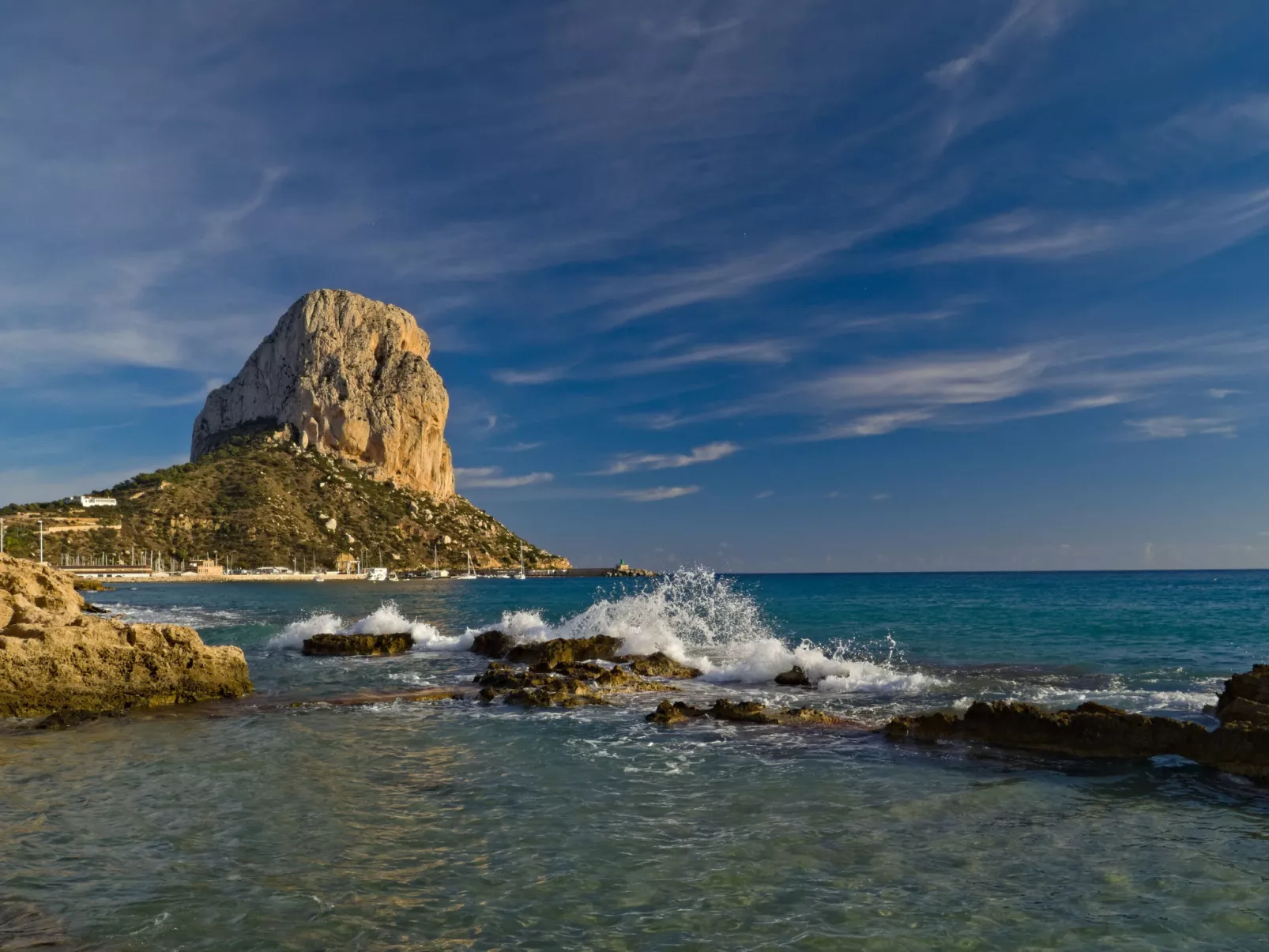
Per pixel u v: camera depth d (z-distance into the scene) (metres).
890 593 78.25
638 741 13.97
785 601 60.69
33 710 16.86
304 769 12.05
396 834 9.00
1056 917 6.93
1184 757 12.02
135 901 7.20
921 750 13.16
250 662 26.53
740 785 11.07
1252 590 78.88
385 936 6.53
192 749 13.49
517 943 6.43
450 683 21.45
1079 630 32.25
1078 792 10.70
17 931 6.63
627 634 27.06
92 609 50.19
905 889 7.52
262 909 7.03
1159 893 7.45
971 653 25.48
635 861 8.19
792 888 7.52
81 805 10.16
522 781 11.33
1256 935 6.61
